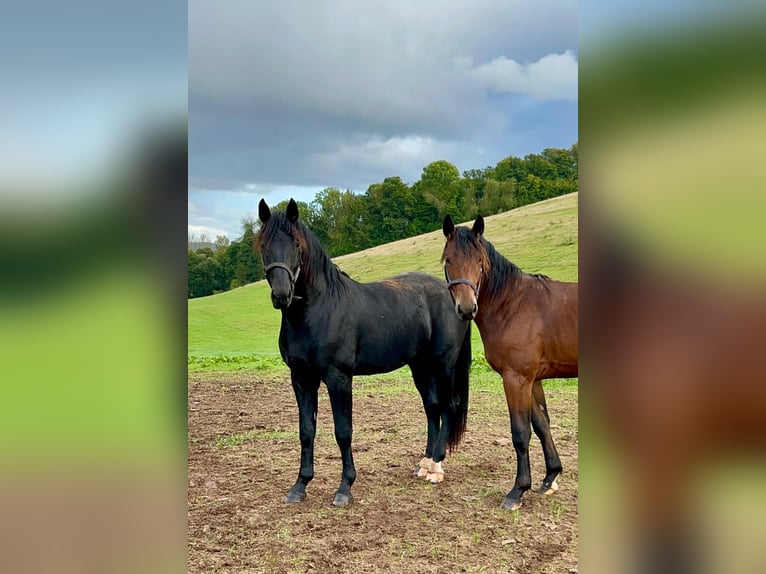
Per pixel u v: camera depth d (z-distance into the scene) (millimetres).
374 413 7684
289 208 4332
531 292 4359
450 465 5426
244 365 12508
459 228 4270
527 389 4359
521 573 3305
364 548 3682
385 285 5105
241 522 4133
